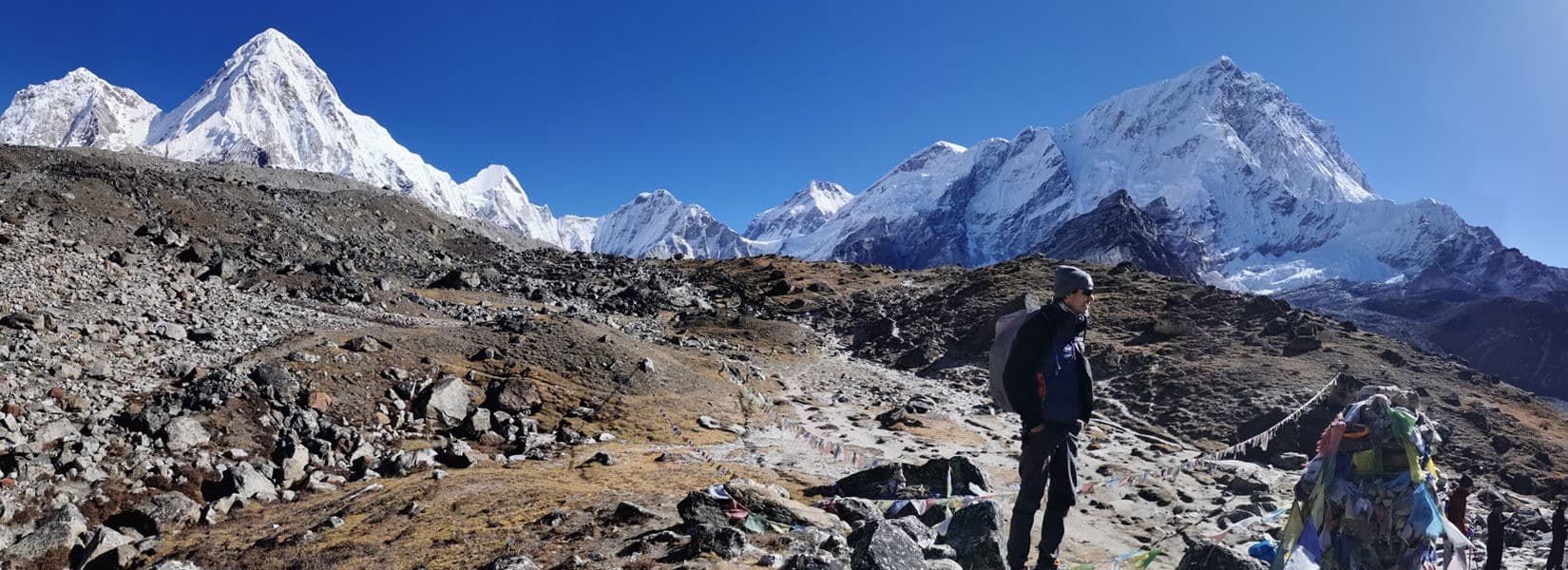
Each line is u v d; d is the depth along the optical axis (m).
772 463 21.20
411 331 34.53
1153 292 62.06
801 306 75.75
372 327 35.56
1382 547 4.97
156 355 24.47
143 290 32.69
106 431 18.67
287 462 19.31
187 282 38.72
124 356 23.56
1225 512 16.34
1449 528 5.04
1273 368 40.09
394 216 88.75
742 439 26.83
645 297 68.75
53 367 20.75
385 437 23.45
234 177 104.38
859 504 10.80
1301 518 5.41
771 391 38.88
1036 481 5.23
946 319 63.56
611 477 16.88
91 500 15.66
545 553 9.01
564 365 33.00
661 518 10.26
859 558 6.29
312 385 24.84
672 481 16.09
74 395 19.80
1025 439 5.32
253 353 26.45
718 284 86.75
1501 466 28.83
